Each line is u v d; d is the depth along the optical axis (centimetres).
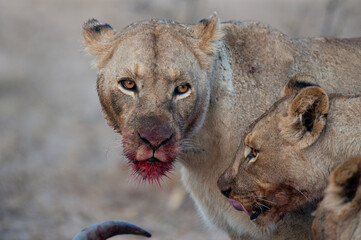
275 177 737
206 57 792
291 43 887
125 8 3362
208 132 839
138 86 754
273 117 737
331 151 723
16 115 2402
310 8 2773
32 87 2803
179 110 765
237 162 771
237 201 775
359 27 2461
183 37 786
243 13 3294
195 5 2447
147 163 754
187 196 1567
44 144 2072
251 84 843
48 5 4466
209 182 866
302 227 821
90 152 1980
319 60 895
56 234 1411
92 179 1753
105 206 1581
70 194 1652
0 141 2073
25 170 1806
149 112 742
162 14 2769
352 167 637
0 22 4012
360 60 918
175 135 750
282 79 857
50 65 3178
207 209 901
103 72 798
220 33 797
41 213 1521
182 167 923
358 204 643
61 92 2731
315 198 741
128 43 772
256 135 741
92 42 816
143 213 1537
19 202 1575
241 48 855
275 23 2825
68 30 3809
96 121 2333
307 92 700
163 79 750
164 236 1399
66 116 2406
